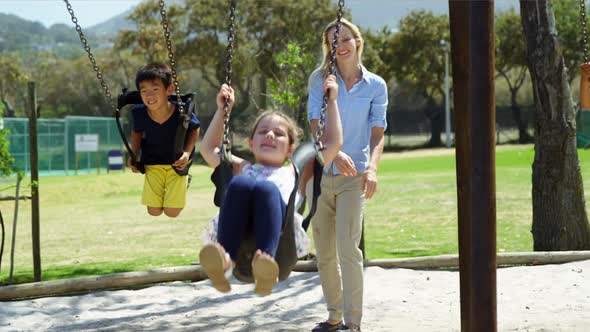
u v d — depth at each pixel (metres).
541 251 9.16
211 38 47.38
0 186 27.03
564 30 47.28
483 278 4.20
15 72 66.44
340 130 4.18
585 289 7.00
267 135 3.73
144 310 6.82
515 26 50.38
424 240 11.59
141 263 10.53
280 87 21.91
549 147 9.08
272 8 44.25
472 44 4.11
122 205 20.80
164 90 5.56
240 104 48.47
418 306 6.64
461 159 4.50
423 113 49.38
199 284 7.80
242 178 3.45
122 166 39.44
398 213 15.29
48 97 65.50
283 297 7.12
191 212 17.67
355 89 5.08
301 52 21.25
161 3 5.37
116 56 60.50
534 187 9.27
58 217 18.34
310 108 5.18
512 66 51.34
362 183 5.09
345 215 5.07
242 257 3.52
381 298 6.96
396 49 52.25
